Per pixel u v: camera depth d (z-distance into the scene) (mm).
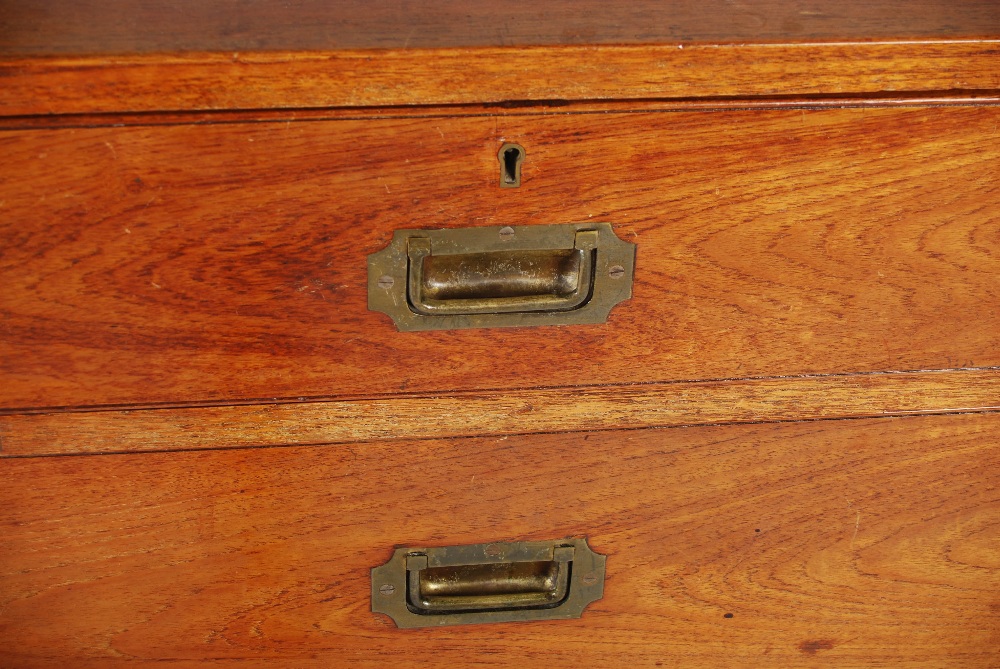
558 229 793
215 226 775
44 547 827
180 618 854
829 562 883
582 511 855
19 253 769
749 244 805
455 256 801
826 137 787
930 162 797
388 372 813
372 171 773
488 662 888
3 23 771
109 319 786
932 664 918
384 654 879
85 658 855
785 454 854
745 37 769
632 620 887
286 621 863
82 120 750
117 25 771
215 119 756
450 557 857
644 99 771
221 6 792
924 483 868
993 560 893
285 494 833
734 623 894
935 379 844
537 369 821
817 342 830
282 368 806
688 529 866
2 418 798
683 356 826
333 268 789
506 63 757
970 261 820
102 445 810
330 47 752
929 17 792
